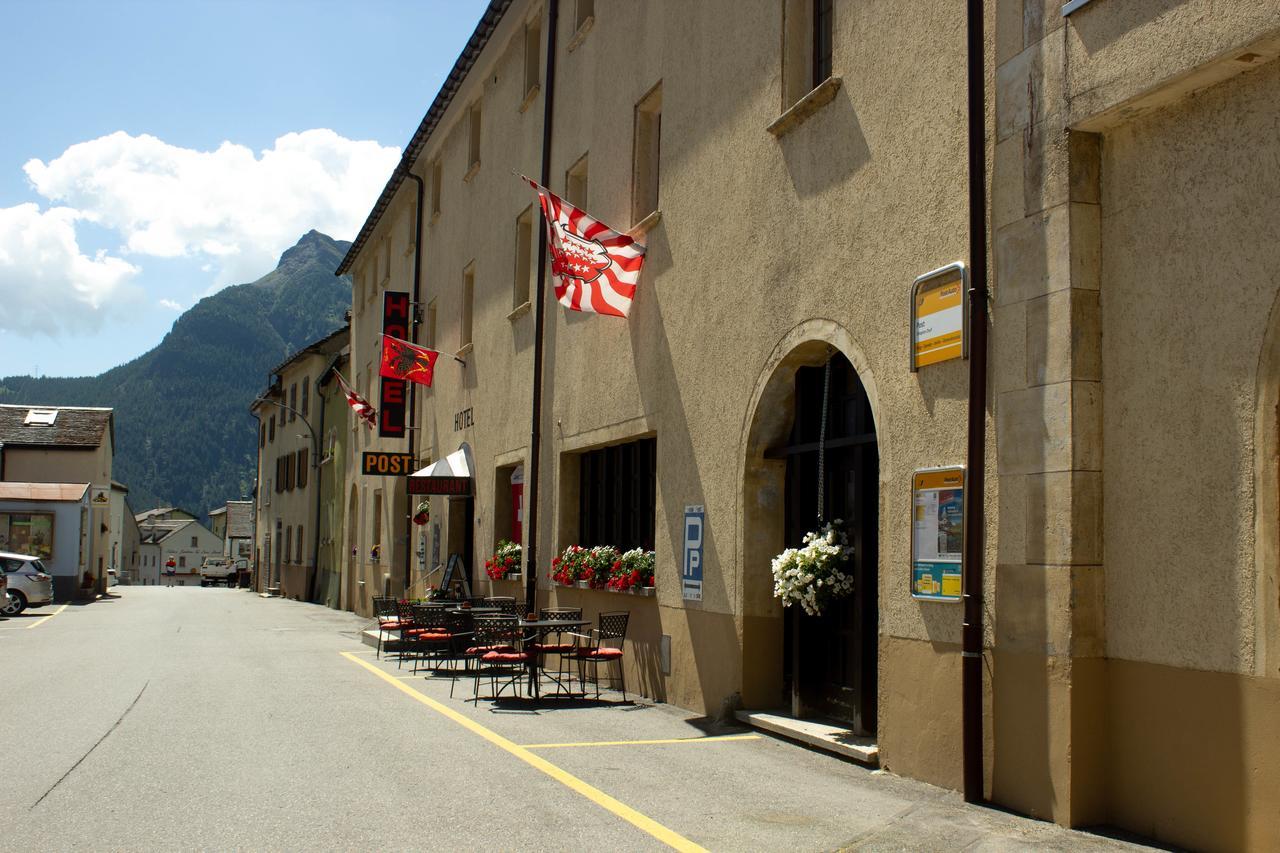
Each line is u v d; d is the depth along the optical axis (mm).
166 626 25188
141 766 8008
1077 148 6250
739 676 9758
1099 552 6078
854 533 8672
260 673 14445
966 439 6945
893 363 7727
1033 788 6180
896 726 7492
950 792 6871
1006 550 6512
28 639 20984
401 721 10141
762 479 9844
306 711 10812
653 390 11961
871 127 8156
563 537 14711
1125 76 5852
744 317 9992
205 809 6637
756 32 10062
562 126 15570
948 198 7258
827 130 8742
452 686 12633
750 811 6480
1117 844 5570
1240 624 5270
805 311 8945
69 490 40781
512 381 17328
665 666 11336
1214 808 5340
